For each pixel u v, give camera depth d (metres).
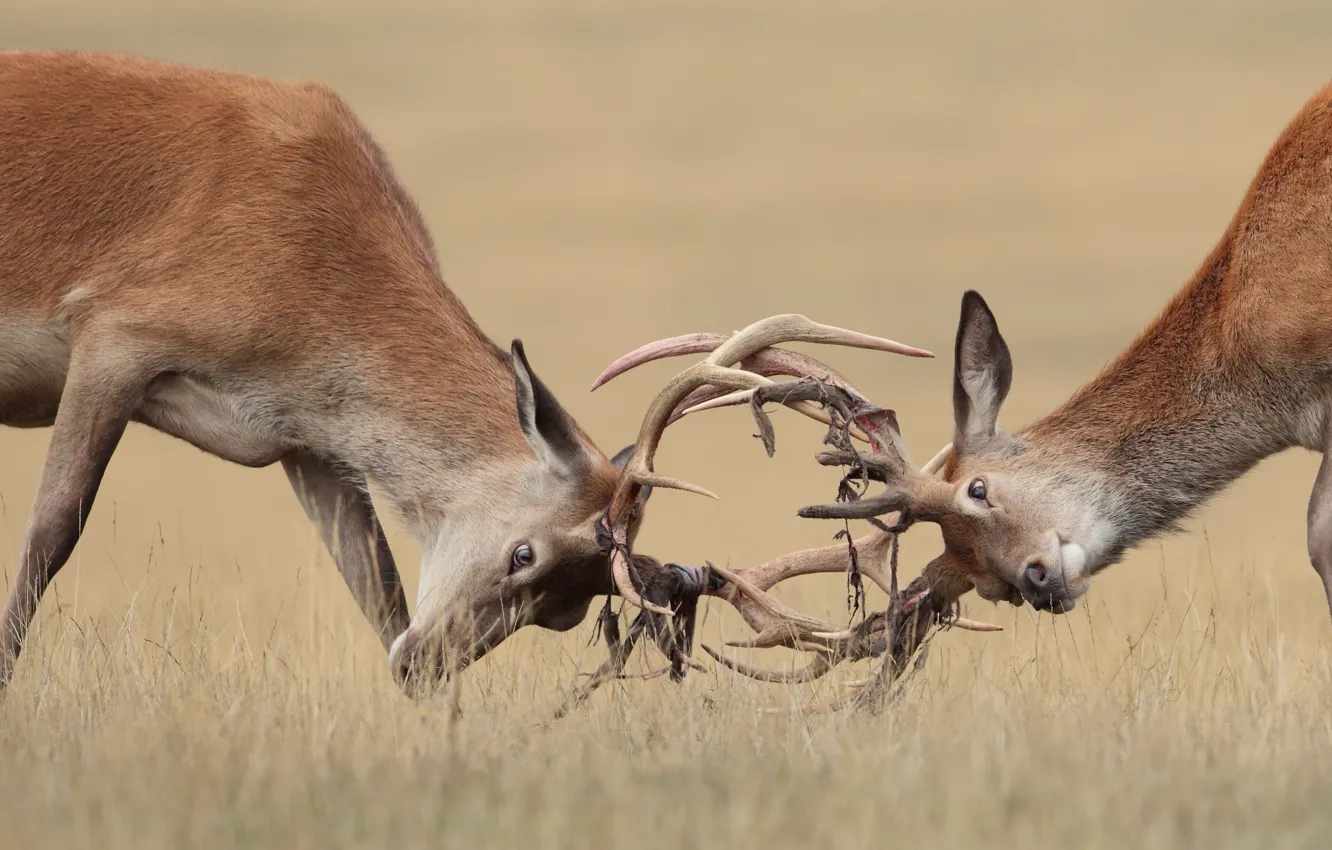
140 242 16.73
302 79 18.14
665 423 16.19
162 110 17.08
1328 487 16.61
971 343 16.89
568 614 16.69
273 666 16.73
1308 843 11.30
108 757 12.98
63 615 17.62
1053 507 16.88
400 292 17.12
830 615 19.27
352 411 16.97
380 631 17.67
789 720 14.61
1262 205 16.97
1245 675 16.28
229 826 11.40
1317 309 16.56
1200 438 17.28
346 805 11.88
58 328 16.81
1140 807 11.98
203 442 17.08
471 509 16.58
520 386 16.00
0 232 16.73
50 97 17.08
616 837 11.29
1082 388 17.45
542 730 14.84
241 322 16.62
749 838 11.26
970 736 13.89
